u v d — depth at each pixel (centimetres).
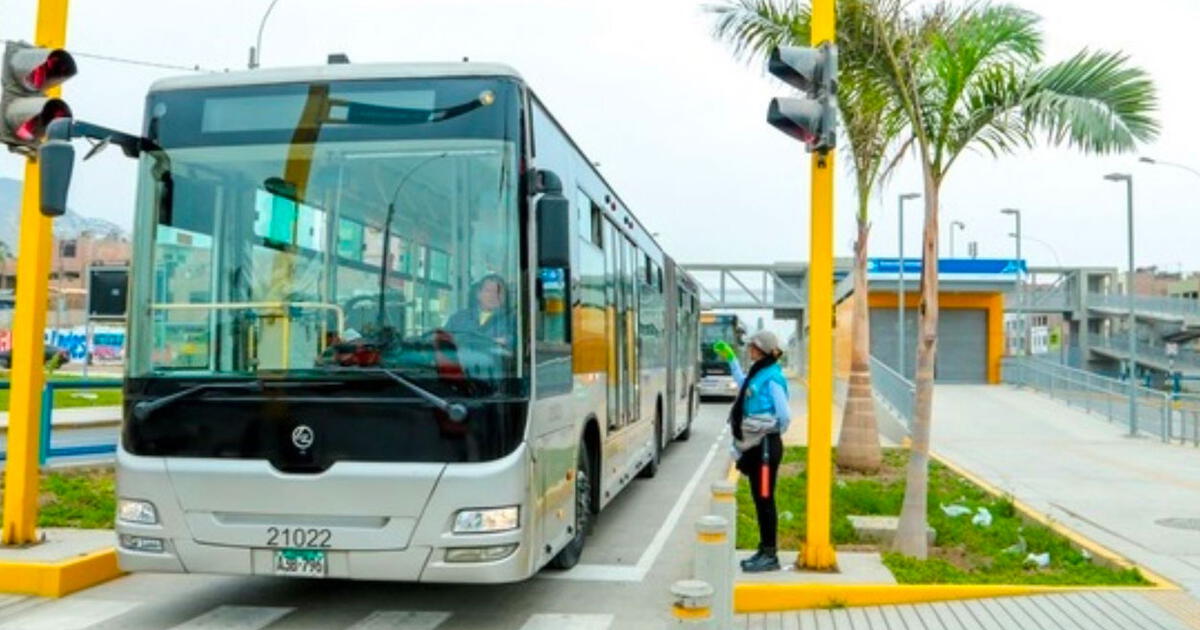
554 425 759
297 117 704
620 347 1139
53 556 841
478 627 730
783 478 1440
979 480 1555
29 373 884
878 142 1455
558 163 817
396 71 707
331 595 819
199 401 680
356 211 688
